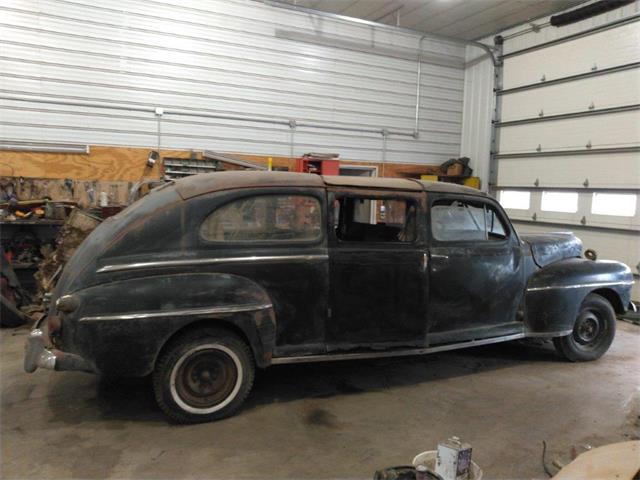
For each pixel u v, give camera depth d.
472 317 3.86
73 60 6.47
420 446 2.87
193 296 2.95
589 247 7.77
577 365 4.37
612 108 7.29
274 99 7.86
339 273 3.36
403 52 8.98
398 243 3.55
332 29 8.24
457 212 3.83
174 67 7.07
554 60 8.13
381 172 9.02
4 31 6.10
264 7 7.62
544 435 3.04
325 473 2.56
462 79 9.73
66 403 3.31
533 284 4.14
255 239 3.19
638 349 4.91
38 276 5.54
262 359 3.15
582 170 7.77
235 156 7.62
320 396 3.53
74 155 6.55
